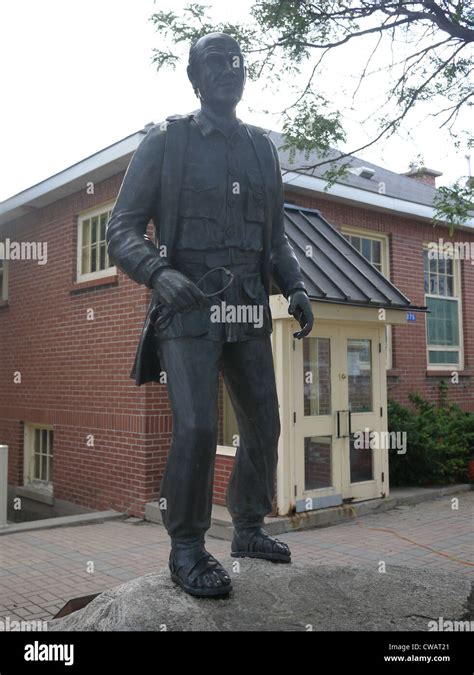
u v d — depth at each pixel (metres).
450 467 9.88
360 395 8.64
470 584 3.45
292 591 3.15
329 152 7.68
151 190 3.27
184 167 3.26
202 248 3.23
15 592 5.34
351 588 3.25
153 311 3.34
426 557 6.35
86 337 9.77
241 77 3.35
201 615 2.90
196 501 3.10
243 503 3.59
